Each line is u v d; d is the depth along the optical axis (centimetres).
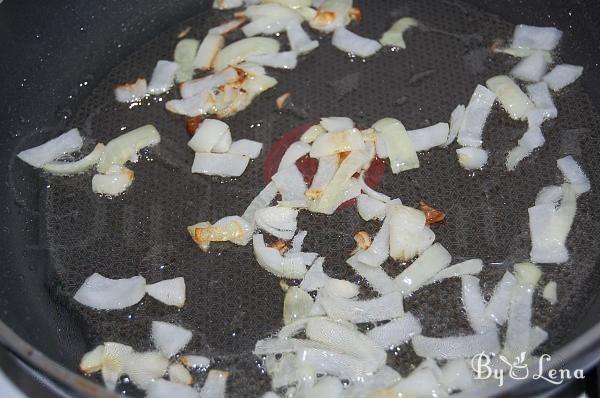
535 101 41
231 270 37
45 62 42
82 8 43
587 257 37
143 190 39
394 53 43
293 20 44
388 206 38
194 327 36
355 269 37
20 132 41
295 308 36
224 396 34
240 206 39
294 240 38
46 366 31
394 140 40
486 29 44
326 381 34
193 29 45
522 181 39
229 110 41
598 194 38
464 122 40
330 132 40
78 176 40
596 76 42
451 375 34
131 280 37
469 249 37
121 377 35
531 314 36
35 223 39
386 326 35
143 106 42
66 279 38
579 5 43
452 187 39
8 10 40
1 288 37
